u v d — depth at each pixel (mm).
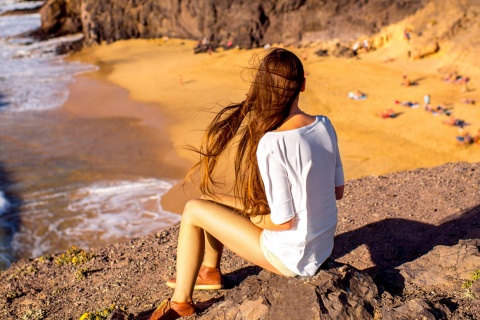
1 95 36188
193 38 49750
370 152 23062
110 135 27359
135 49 49344
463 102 27859
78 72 42500
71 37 56656
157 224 17359
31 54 50188
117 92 35812
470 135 23375
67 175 22125
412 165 21688
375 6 39875
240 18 45000
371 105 28828
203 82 36531
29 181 21594
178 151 24375
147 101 33156
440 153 22594
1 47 53531
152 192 19891
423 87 31078
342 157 22734
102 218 17969
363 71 35594
